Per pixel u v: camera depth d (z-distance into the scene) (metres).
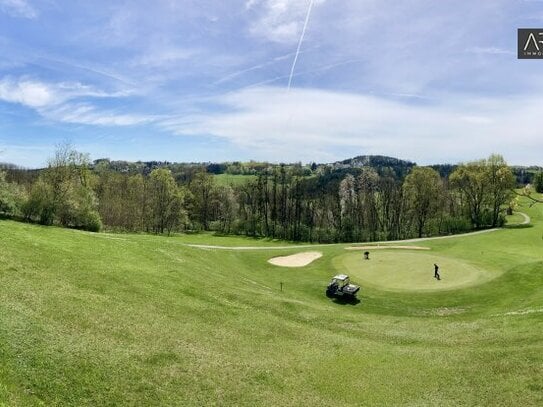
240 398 20.52
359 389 22.91
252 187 132.38
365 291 50.31
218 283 43.84
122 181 123.50
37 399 16.44
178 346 24.91
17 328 21.02
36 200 64.56
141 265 43.09
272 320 33.91
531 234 93.00
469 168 115.19
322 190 127.06
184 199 131.00
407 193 114.75
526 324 33.00
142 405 18.34
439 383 23.53
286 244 100.12
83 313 25.80
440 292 48.69
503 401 20.89
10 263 32.47
